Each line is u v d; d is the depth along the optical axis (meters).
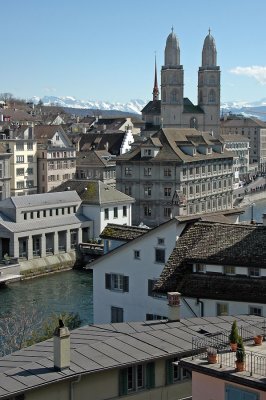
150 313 63.16
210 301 52.75
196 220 63.53
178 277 55.28
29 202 123.75
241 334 38.12
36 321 79.31
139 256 63.72
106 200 134.00
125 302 64.75
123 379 36.75
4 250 122.88
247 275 53.00
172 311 44.22
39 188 188.50
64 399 34.69
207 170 167.62
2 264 116.06
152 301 62.94
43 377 34.22
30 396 33.38
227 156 175.50
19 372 34.94
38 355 37.91
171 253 59.31
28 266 118.56
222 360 30.44
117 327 43.09
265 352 31.28
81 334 41.47
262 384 27.41
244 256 53.25
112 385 36.44
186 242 58.62
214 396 29.41
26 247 120.88
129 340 39.47
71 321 64.62
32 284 112.19
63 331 35.09
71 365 35.53
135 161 159.62
